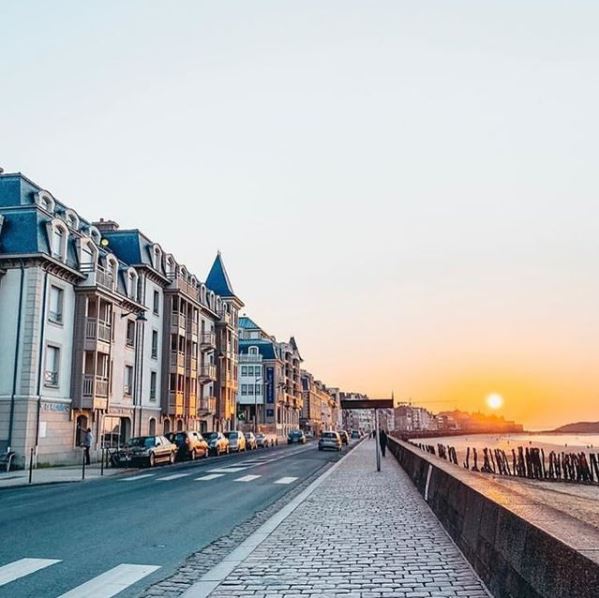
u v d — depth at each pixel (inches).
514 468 1713.8
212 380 2223.2
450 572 281.1
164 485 800.3
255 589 257.9
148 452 1182.9
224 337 2447.1
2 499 642.2
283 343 4313.5
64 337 1288.1
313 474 982.4
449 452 2039.9
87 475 980.6
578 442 5802.2
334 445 2032.5
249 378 3617.1
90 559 333.7
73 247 1339.8
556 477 1499.8
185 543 383.9
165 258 1876.2
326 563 305.9
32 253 1184.8
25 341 1176.8
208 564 323.3
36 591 265.9
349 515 479.5
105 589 269.4
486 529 258.7
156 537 405.4
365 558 315.9
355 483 772.0
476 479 355.9
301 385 4985.2
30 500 627.8
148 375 1720.0
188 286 1969.7
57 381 1261.1
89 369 1370.6
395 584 261.6
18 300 1192.2
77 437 1333.7
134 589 270.2
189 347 1984.5
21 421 1146.7
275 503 599.2
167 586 275.3
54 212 1398.9
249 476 944.3
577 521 191.0
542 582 167.6
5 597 256.8
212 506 573.9
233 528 444.5
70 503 597.3
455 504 363.6
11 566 315.3
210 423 2279.8
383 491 669.3
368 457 1505.9
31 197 1331.2
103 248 1561.3
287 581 270.8
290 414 4222.4
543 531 173.9
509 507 227.6
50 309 1250.0
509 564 208.8
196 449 1488.7
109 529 436.5
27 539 394.6
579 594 139.1
